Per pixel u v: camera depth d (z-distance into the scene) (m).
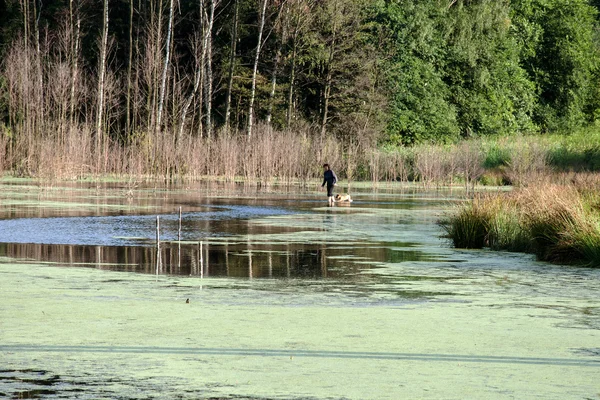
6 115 68.00
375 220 34.78
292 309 14.77
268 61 82.44
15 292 16.28
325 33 84.31
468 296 16.45
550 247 22.48
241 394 9.59
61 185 54.84
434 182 66.44
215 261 21.50
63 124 58.84
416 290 17.14
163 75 70.12
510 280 18.69
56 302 15.21
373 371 10.63
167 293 16.39
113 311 14.38
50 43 84.06
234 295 16.27
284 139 61.12
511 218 25.38
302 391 9.73
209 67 74.12
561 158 67.69
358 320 13.81
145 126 71.69
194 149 58.22
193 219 34.09
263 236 27.94
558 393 9.73
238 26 84.19
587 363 11.12
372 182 69.50
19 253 22.45
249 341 12.19
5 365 10.77
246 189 56.47
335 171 66.75
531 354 11.59
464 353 11.62
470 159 68.50
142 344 11.95
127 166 62.28
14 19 85.75
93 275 18.73
